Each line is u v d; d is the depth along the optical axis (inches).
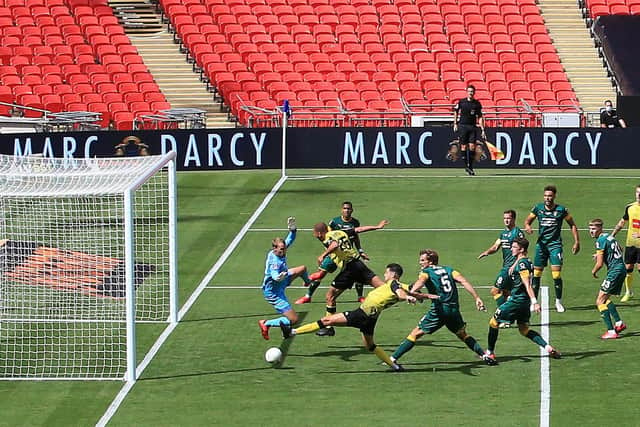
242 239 3019.2
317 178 3767.2
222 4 4955.7
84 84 4357.8
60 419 1803.6
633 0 5137.8
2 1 4896.7
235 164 3878.0
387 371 2010.3
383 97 4404.5
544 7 5113.2
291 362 2073.1
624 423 1738.4
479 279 2613.2
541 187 3604.8
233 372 2021.4
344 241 2237.9
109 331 2263.8
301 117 4242.1
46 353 2138.3
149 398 1895.9
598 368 2001.7
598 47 4822.8
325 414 1801.2
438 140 3890.3
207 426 1758.1
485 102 4360.2
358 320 1968.5
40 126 4040.4
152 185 3602.4
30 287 2490.2
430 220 3206.2
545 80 4576.8
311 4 5014.8
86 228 2837.1
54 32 4756.4
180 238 3019.2
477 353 2027.6
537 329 2245.3
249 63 4589.1
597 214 3265.3
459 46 4805.6
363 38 4827.8
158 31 4916.3
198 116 4151.1
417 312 2377.0
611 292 2164.1
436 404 1836.9
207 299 2495.1
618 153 3858.3
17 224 2711.6
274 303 2144.4
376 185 3659.0
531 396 1868.8
